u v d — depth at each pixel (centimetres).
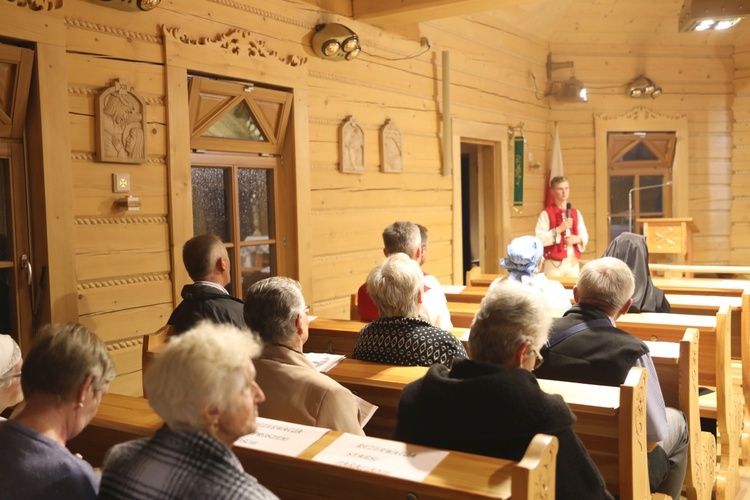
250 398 136
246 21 471
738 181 955
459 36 722
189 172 431
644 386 214
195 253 323
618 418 209
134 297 403
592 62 921
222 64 451
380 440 174
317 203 545
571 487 167
